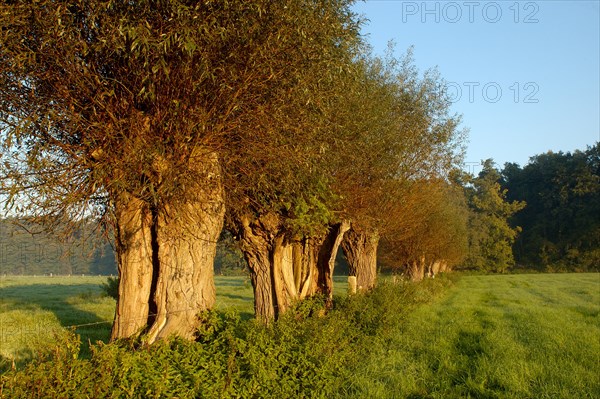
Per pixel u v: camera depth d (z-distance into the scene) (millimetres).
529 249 91562
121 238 7215
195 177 6887
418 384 9195
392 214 17344
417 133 16203
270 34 6664
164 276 7355
